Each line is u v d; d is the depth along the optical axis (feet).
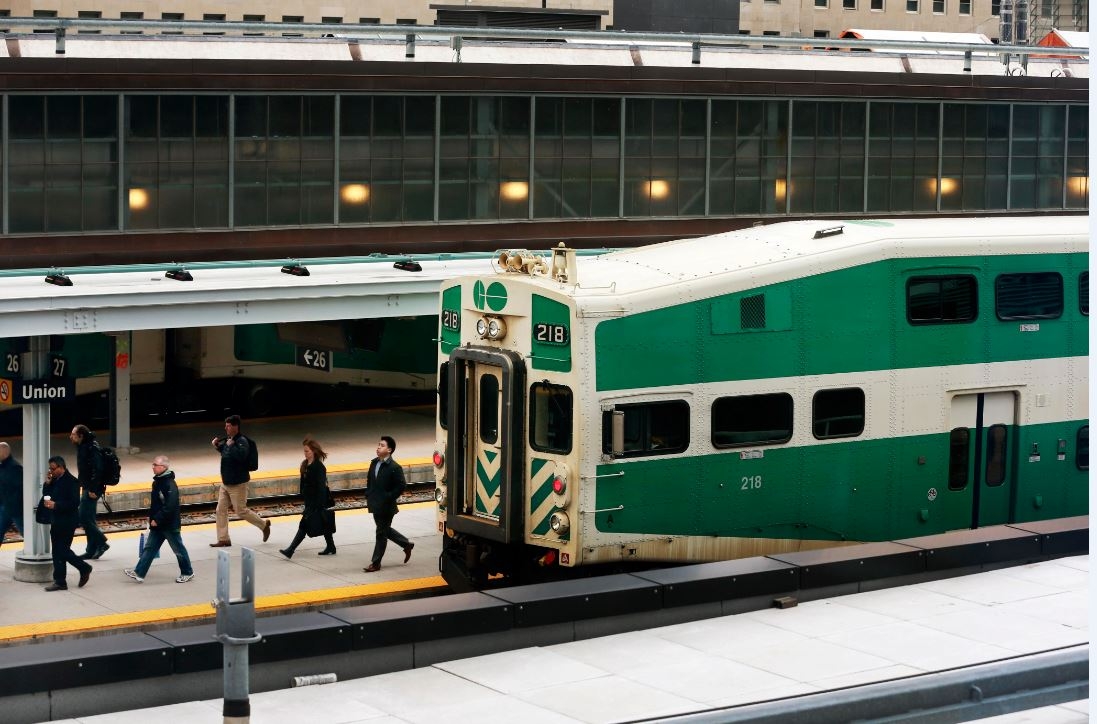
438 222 128.77
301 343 117.91
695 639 57.31
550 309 68.23
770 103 139.54
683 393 69.67
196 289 99.14
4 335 92.22
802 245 74.69
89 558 83.30
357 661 53.72
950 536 69.15
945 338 76.74
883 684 45.14
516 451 69.92
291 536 90.74
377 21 239.50
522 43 138.82
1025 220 83.05
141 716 48.47
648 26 242.78
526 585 65.21
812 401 73.20
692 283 69.72
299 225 123.85
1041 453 80.84
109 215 117.19
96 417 128.36
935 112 146.51
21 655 48.93
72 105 114.93
